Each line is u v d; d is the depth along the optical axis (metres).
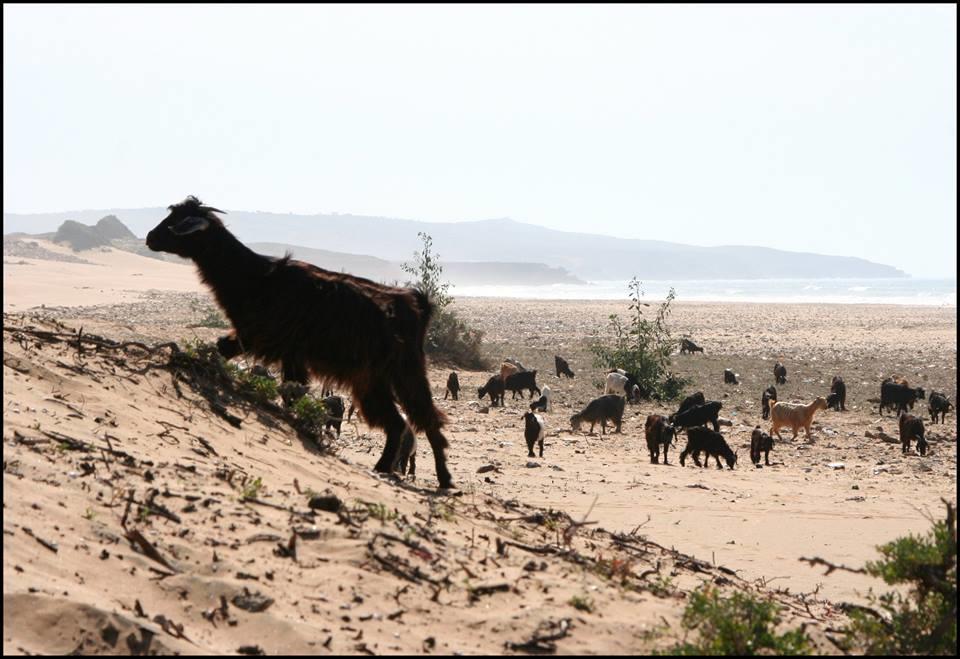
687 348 52.31
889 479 22.09
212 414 11.90
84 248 167.38
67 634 6.43
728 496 18.97
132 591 7.18
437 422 13.33
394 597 8.09
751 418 33.06
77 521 7.75
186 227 12.60
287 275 12.89
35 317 12.89
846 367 47.72
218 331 31.66
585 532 12.46
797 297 169.62
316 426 13.39
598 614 8.62
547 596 8.81
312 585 7.98
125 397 11.13
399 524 9.75
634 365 38.28
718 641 7.98
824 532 16.14
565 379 41.41
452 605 8.23
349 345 12.68
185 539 8.11
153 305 79.12
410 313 13.12
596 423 30.08
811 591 12.54
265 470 10.71
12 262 124.44
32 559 7.01
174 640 6.70
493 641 7.76
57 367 11.02
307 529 8.90
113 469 9.02
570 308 106.62
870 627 9.43
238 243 13.01
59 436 9.23
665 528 15.70
